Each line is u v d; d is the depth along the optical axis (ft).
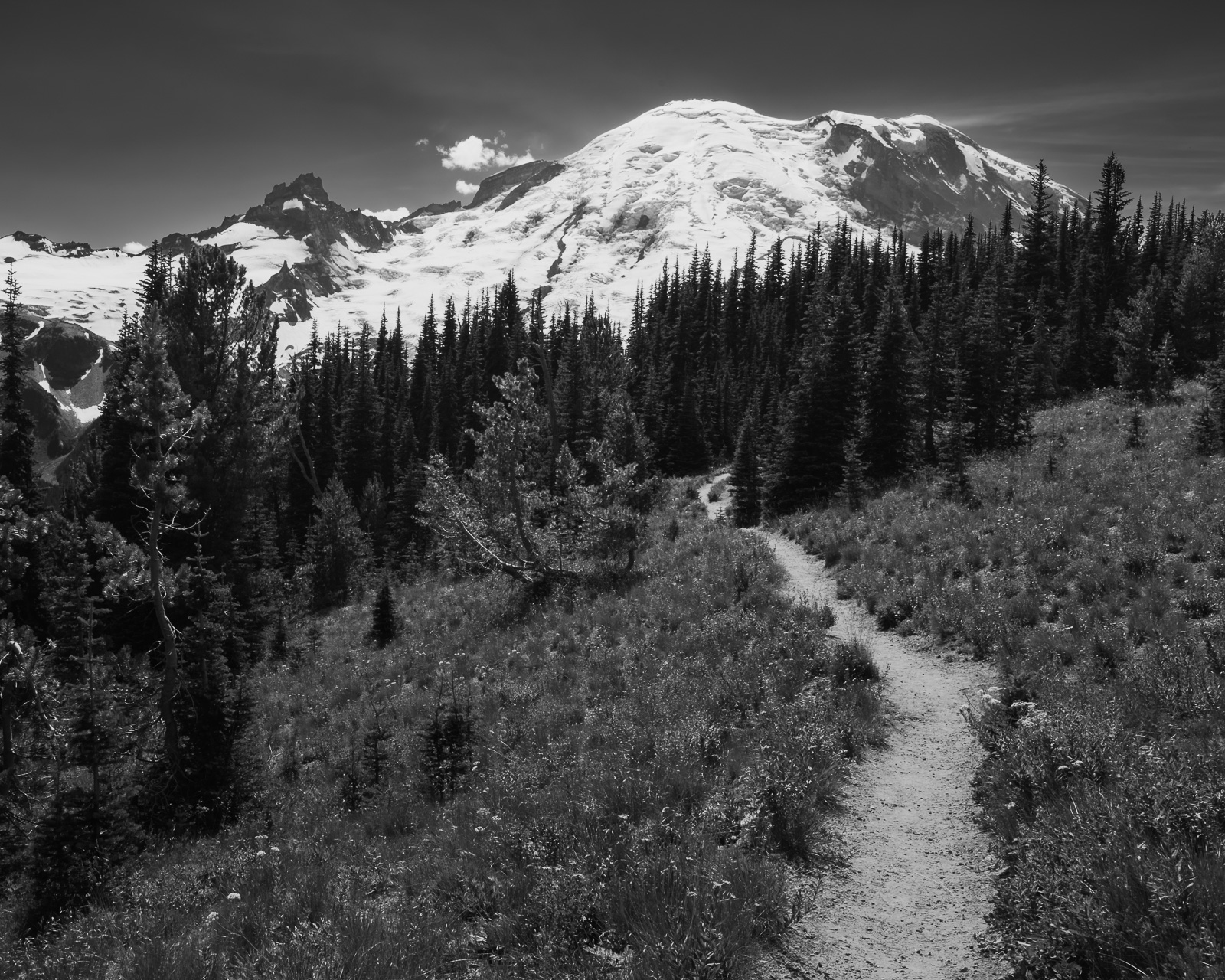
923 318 142.51
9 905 38.37
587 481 137.18
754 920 18.76
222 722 50.96
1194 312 140.36
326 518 138.82
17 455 118.21
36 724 66.28
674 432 211.20
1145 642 36.37
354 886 24.35
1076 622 39.86
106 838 40.40
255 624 95.50
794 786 24.80
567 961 17.78
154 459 65.57
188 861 37.55
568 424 209.77
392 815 36.09
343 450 233.35
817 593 61.46
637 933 17.94
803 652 42.45
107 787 43.65
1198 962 14.25
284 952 18.92
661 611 59.57
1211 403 70.74
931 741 32.42
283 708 64.90
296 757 53.47
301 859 29.12
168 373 65.82
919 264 312.91
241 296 121.70
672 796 26.61
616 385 233.76
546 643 60.75
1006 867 21.70
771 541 89.35
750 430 118.93
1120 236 214.28
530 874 21.99
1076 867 18.06
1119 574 44.06
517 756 37.91
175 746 51.98
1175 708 27.73
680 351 322.75
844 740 31.50
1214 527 46.62
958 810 26.00
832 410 112.27
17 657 64.80
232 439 117.08
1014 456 89.97
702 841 22.47
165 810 47.24
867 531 74.54
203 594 82.94
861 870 22.50
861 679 39.17
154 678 66.08
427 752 41.06
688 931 17.62
